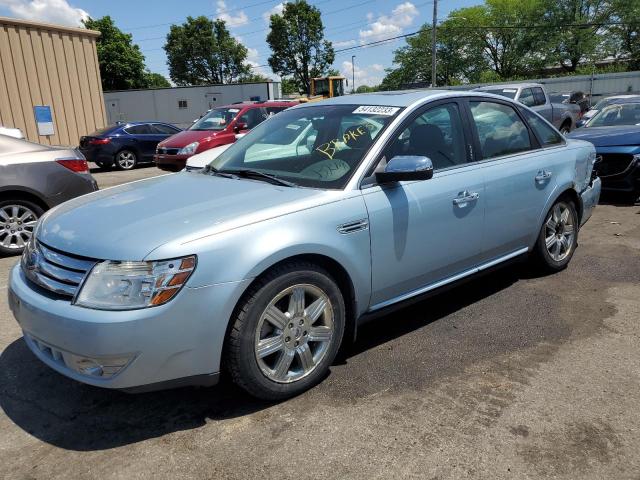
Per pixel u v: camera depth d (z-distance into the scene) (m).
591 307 4.12
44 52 14.73
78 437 2.66
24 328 2.73
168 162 11.63
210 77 77.44
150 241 2.52
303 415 2.79
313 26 69.44
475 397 2.91
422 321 3.93
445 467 2.38
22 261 3.04
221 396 2.99
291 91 71.56
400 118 3.46
